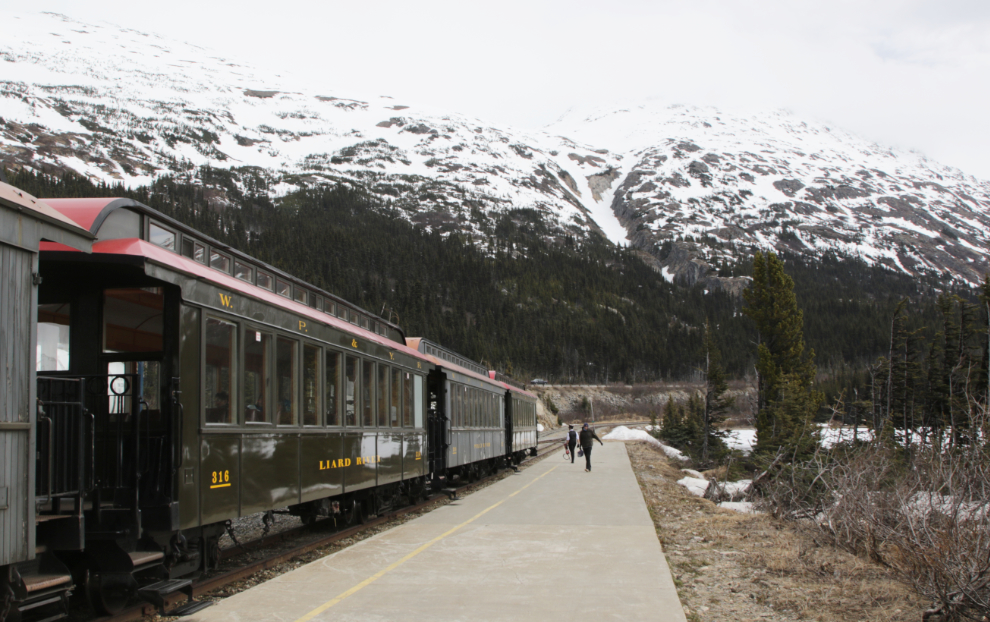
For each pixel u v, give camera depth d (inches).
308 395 381.7
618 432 2391.7
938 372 1373.0
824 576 331.0
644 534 445.7
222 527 304.7
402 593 289.7
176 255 274.1
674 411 2438.5
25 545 187.5
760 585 313.7
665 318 6412.4
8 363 185.2
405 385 576.4
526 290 6289.4
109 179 7549.2
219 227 5374.0
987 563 254.4
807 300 7440.9
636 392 4906.5
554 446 1882.4
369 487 486.9
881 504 373.4
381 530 486.6
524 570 336.2
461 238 7844.5
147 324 260.7
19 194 196.5
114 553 240.7
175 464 250.4
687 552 396.8
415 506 609.6
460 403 782.5
